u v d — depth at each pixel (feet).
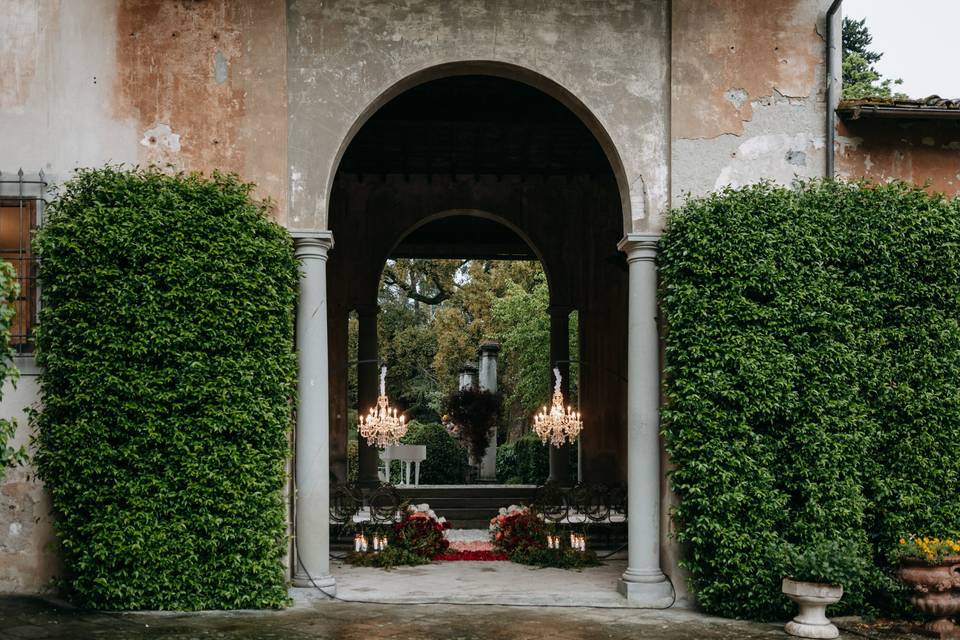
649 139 36.94
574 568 42.96
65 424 32.96
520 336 95.81
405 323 122.62
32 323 34.71
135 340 33.14
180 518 33.09
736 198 35.32
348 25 36.81
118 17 36.32
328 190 36.40
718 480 33.94
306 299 35.96
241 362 33.60
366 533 46.98
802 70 37.22
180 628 30.30
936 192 36.14
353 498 48.62
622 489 52.70
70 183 34.06
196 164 35.96
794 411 34.24
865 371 34.86
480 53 36.86
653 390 36.45
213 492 33.24
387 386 119.34
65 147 35.68
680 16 37.14
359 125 37.40
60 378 33.27
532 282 115.44
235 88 36.27
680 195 36.52
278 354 34.37
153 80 36.17
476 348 114.73
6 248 35.14
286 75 36.45
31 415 33.35
